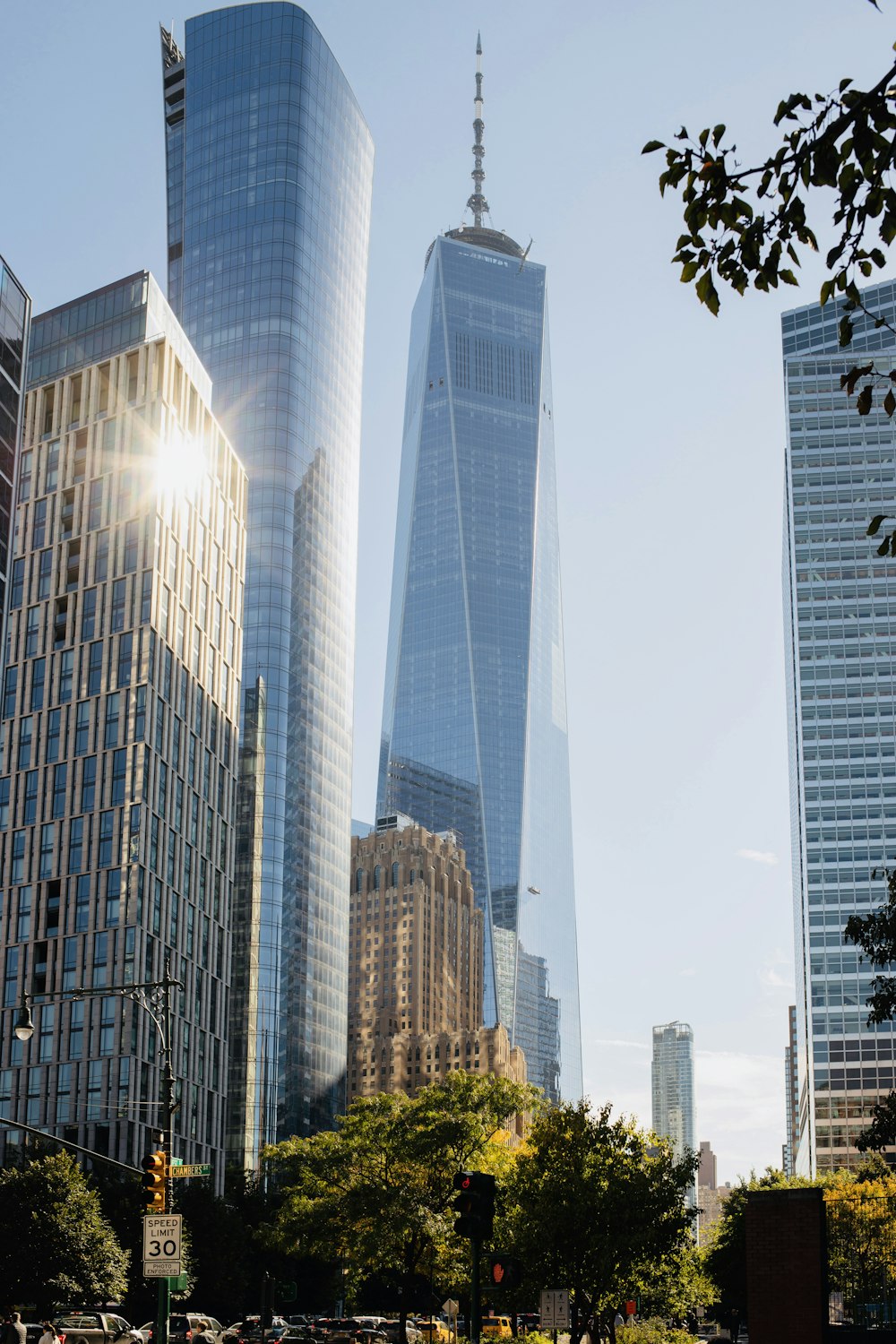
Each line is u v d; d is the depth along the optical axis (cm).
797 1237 3142
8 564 8106
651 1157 6488
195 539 16750
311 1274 13200
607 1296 6694
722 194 1252
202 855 16288
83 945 14512
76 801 15038
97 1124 13912
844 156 1201
